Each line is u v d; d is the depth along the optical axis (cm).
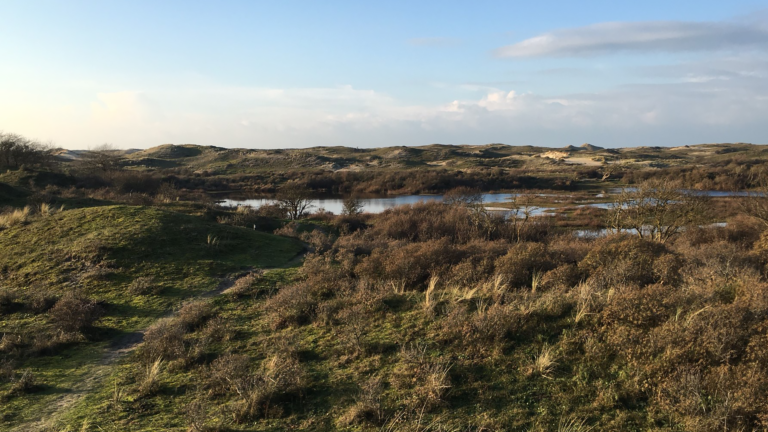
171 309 1241
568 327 773
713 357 595
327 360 795
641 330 687
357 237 2867
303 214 4500
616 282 980
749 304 701
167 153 19062
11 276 1502
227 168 15075
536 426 541
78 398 743
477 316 827
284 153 18350
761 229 2480
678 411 525
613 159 16800
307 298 1102
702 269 1073
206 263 1645
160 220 2012
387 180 10231
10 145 4859
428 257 1324
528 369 662
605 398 571
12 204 2759
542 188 9362
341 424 585
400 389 654
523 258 1218
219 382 736
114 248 1673
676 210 2633
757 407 489
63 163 8031
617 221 2847
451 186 9600
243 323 1066
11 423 661
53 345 960
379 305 1012
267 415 621
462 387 643
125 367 871
